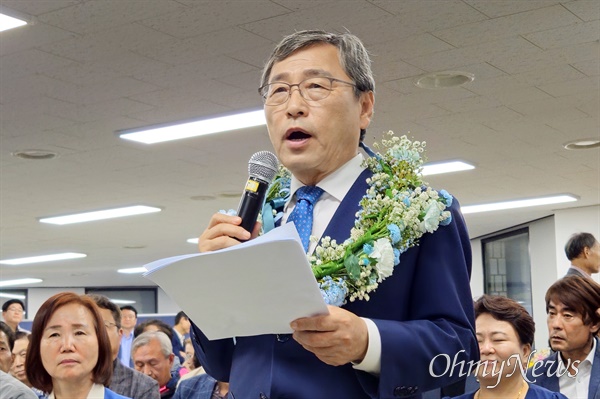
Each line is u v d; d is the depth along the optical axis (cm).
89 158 676
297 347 120
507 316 235
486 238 1202
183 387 374
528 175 783
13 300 841
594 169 759
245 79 483
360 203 126
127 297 1825
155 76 475
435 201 124
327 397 117
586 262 563
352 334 109
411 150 134
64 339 259
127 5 377
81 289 1806
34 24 397
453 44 431
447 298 123
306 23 399
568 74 486
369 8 382
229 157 685
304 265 102
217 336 121
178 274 111
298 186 136
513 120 587
